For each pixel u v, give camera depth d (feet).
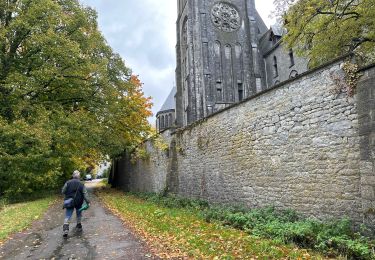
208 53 140.56
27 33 60.23
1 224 34.45
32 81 58.59
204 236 25.13
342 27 40.70
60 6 63.05
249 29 146.41
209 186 46.34
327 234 22.88
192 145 51.75
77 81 67.05
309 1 41.98
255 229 26.71
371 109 22.72
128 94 83.05
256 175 36.11
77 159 94.27
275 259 18.85
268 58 136.98
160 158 65.31
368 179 22.76
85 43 68.59
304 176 29.19
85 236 27.73
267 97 34.42
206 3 144.36
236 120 40.14
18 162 56.49
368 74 23.16
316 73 27.94
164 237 25.61
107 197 71.67
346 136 25.00
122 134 86.53
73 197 29.84
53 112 64.44
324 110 27.07
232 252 20.36
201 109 135.03
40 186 76.43
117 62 78.33
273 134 33.40
